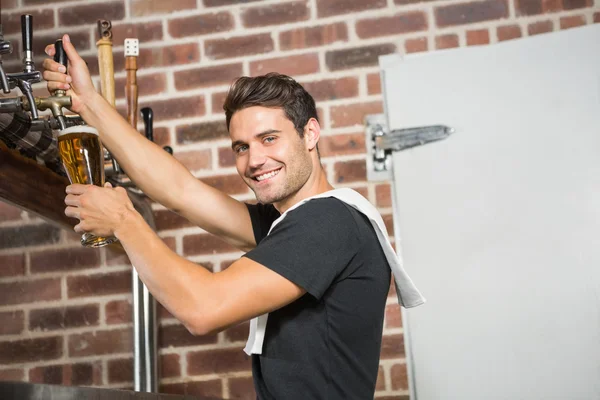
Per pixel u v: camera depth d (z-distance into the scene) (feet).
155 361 6.71
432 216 7.07
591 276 6.67
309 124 4.70
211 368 7.20
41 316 7.47
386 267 4.41
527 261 6.82
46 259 7.55
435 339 6.88
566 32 7.04
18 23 7.95
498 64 7.14
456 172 7.08
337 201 4.20
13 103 4.22
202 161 7.55
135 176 5.02
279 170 4.47
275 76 4.61
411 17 7.52
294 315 4.05
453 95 7.19
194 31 7.77
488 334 6.79
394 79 7.35
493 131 7.06
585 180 6.81
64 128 4.28
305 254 3.90
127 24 7.85
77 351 7.38
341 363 4.05
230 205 5.22
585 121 6.89
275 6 7.71
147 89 7.73
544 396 6.60
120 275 7.45
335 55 7.54
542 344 6.67
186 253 7.40
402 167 7.21
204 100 7.65
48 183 5.36
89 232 3.92
